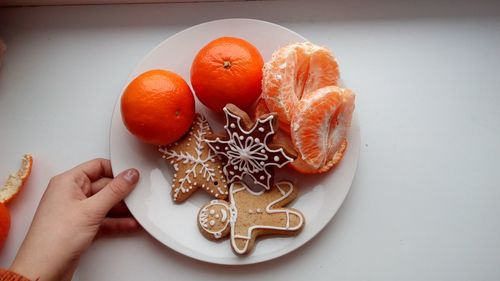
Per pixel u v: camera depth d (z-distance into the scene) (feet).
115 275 1.10
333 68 1.03
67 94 1.19
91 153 1.17
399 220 1.12
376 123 1.17
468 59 1.20
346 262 1.10
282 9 1.21
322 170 1.04
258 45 1.12
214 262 1.03
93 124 1.18
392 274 1.10
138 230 1.11
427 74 1.19
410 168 1.15
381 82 1.19
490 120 1.17
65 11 1.22
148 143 1.08
